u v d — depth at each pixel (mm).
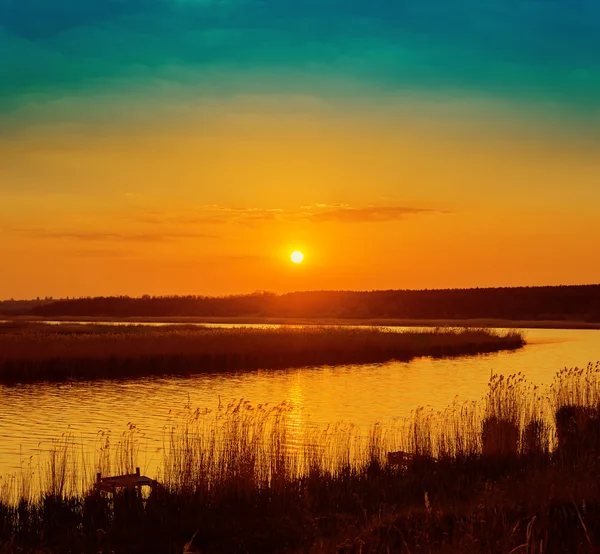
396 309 198125
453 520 12359
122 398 37688
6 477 19375
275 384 44344
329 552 12141
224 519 15219
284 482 16844
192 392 40281
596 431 21125
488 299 195750
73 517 15484
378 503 15742
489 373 51062
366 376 49156
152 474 19516
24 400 36844
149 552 13531
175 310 197500
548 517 12086
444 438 21062
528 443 20656
